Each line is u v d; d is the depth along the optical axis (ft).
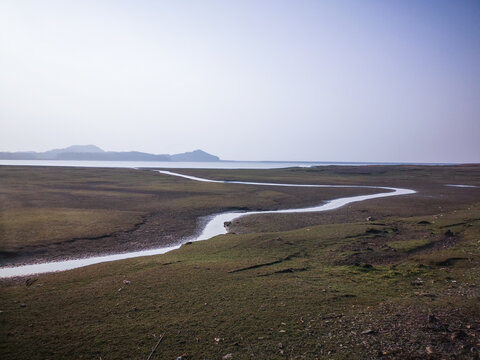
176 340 36.14
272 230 113.09
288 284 53.57
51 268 73.26
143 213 139.23
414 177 388.16
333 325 38.65
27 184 245.86
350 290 50.60
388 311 41.81
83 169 438.40
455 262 64.13
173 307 44.98
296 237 90.58
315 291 50.19
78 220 120.26
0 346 35.12
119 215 132.26
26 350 34.37
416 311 41.14
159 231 110.93
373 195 217.36
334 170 480.23
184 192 214.28
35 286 56.49
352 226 105.40
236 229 114.73
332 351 33.17
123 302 47.01
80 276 61.67
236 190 229.86
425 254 71.67
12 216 124.88
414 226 104.47
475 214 121.60
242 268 63.10
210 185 266.36
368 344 34.09
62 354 33.68
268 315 41.86
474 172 445.37
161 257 74.84
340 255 72.38
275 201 181.88
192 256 74.74
